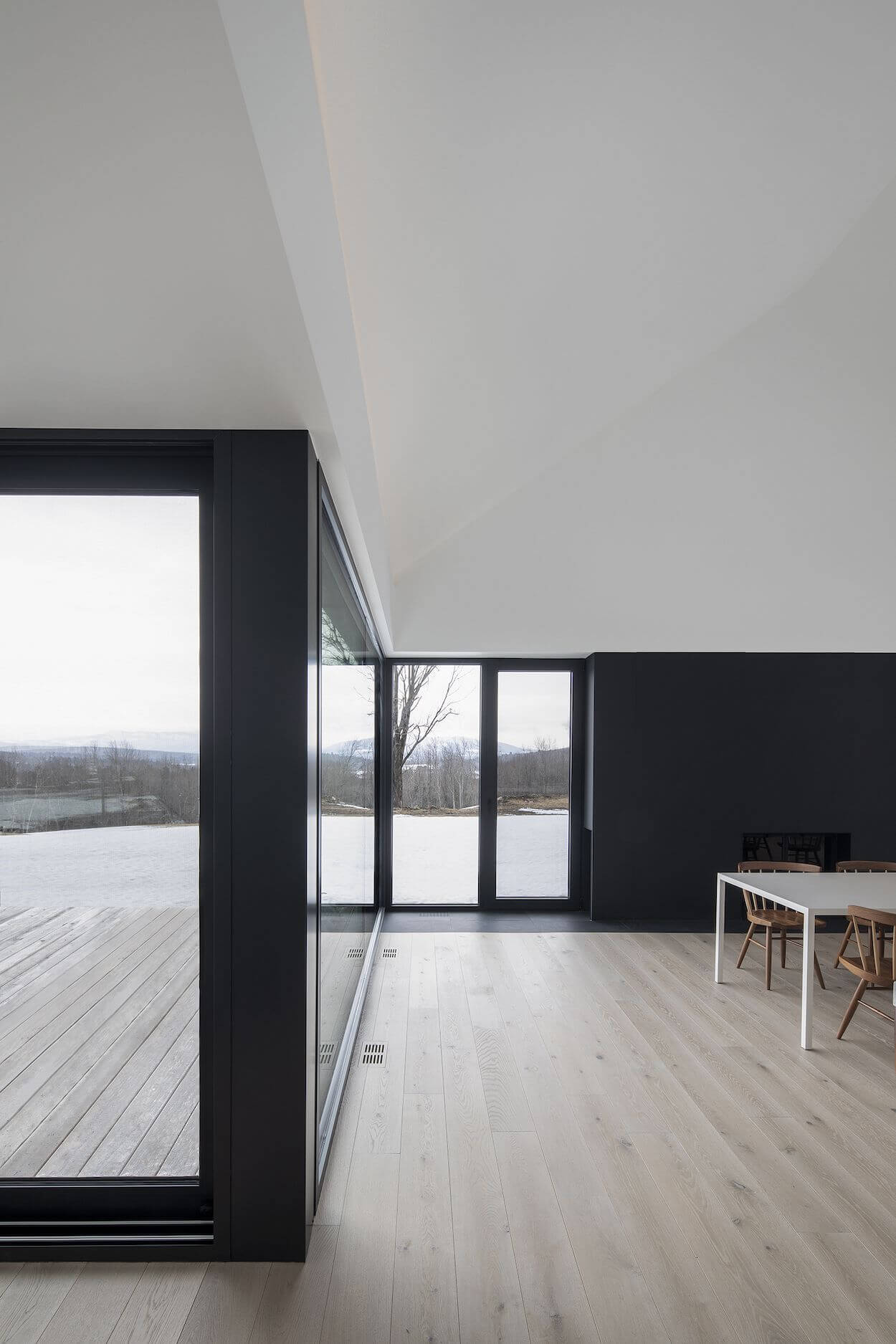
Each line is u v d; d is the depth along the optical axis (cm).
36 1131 235
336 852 333
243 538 232
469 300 252
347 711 386
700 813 658
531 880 696
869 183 403
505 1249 235
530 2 145
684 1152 293
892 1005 466
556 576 646
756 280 482
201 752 242
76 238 135
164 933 240
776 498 648
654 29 185
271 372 188
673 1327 204
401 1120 317
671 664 655
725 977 514
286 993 228
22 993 238
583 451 645
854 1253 236
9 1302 210
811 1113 326
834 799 660
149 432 232
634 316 387
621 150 230
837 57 256
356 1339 198
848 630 651
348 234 188
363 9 121
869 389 639
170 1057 238
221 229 132
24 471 244
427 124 161
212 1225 233
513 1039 404
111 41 95
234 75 101
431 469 411
